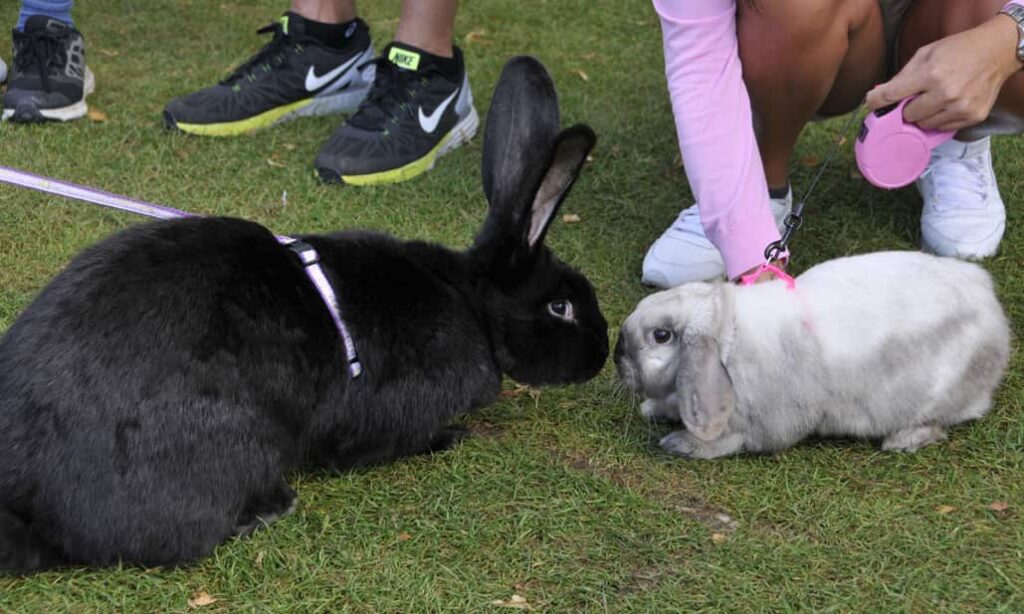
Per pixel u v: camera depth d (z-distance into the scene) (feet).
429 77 10.13
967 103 8.10
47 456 7.43
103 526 7.47
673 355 8.21
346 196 9.86
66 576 7.54
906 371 8.11
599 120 10.85
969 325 8.16
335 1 10.60
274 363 7.65
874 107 8.27
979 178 9.49
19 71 10.38
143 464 7.46
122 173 9.94
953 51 8.09
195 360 7.53
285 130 10.54
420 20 10.09
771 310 8.10
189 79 11.14
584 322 8.34
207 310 7.59
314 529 7.82
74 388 7.45
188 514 7.53
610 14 13.12
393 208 9.78
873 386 8.10
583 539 7.82
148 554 7.54
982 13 8.82
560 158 8.09
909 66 8.19
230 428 7.56
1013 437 8.27
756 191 8.52
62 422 7.43
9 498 7.46
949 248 9.45
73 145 10.19
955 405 8.20
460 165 10.23
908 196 10.05
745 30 8.77
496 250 8.18
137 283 7.57
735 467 8.16
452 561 7.72
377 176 9.97
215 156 10.19
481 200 9.91
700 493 8.05
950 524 7.89
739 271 8.54
